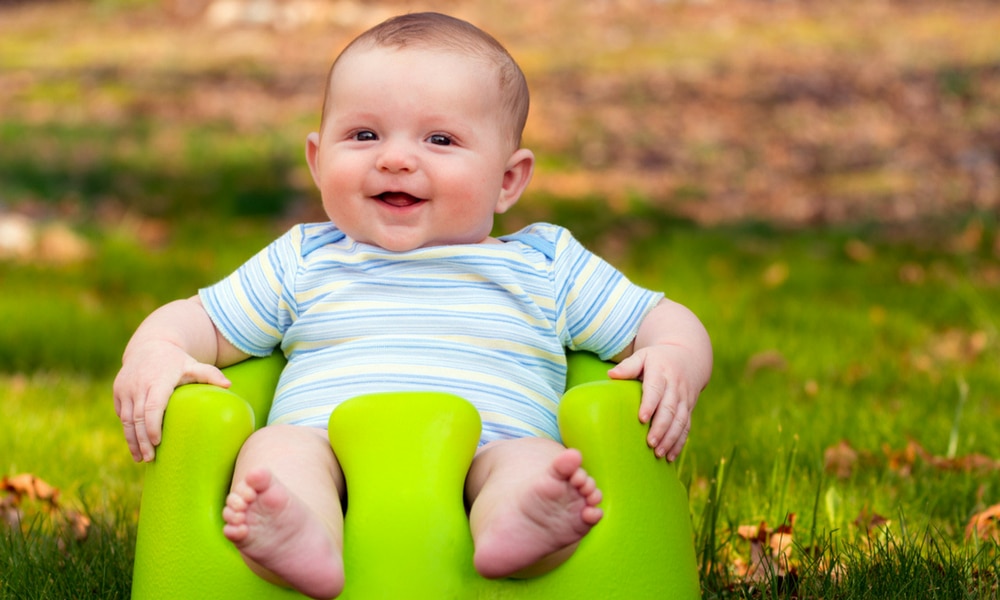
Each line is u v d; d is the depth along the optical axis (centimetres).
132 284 597
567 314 236
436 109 221
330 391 218
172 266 634
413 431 192
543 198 810
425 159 221
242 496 167
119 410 207
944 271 636
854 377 420
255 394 235
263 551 170
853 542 261
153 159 894
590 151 934
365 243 231
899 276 624
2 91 1063
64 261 643
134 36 1259
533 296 231
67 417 378
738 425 351
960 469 312
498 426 216
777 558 245
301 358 228
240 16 1315
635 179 873
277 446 195
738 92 1066
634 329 234
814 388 396
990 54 1127
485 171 225
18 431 354
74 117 992
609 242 709
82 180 838
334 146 226
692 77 1107
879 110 1016
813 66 1123
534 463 193
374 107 221
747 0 1353
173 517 192
